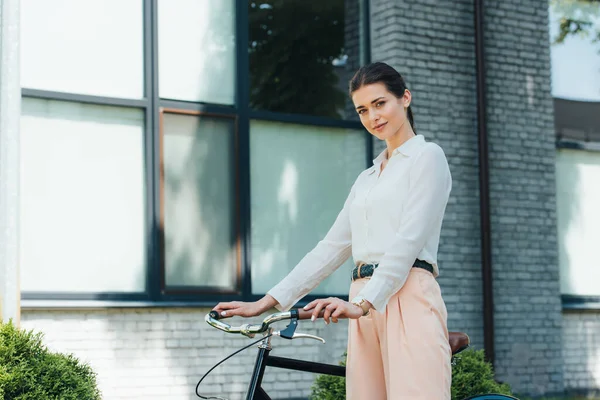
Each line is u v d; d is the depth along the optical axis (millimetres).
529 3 9750
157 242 7871
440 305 3293
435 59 9164
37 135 7543
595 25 10086
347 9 9000
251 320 8188
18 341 5129
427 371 3217
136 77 7949
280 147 8562
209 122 8227
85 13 7785
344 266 8836
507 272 9422
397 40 8930
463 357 5969
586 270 10016
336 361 8523
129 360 7621
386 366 3322
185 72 8148
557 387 9602
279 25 8641
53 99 7613
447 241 9109
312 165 8703
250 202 8359
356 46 9008
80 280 7594
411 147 3320
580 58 10000
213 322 3291
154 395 7695
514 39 9633
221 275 8164
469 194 9273
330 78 8836
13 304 5305
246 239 8281
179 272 7977
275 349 8266
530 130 9656
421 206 3238
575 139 9953
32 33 7570
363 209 3359
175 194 8023
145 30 7992
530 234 9570
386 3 9000
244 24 8438
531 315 9508
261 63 8508
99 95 7777
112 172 7793
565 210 9945
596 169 10117
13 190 5324
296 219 8594
